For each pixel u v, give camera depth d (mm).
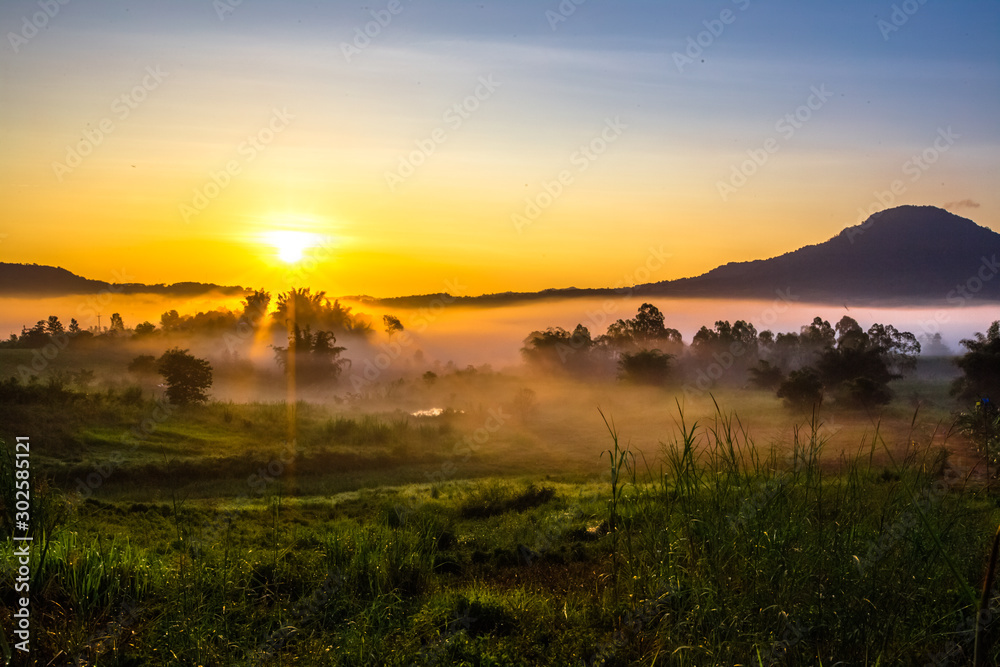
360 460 33406
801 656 6453
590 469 34562
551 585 10484
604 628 7859
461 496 25203
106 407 35188
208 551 10219
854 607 6770
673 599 7223
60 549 9000
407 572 10328
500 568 12617
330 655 7305
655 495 8758
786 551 7145
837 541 7273
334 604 8836
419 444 39344
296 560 10836
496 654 7480
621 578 8445
